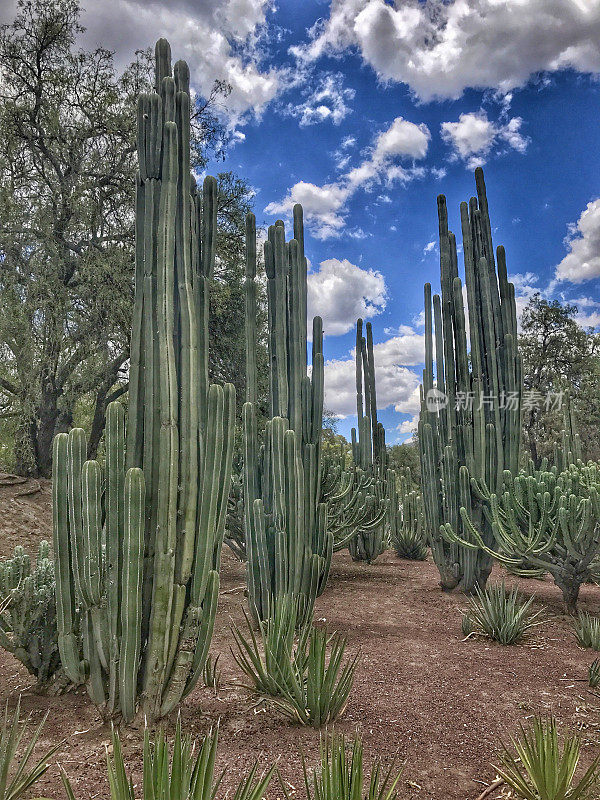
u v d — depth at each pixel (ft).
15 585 12.44
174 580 10.55
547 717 11.28
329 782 6.27
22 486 36.83
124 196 43.06
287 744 9.86
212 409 10.90
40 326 38.50
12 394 41.86
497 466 22.80
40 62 43.24
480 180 24.48
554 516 19.70
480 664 14.60
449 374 24.04
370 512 28.81
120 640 10.41
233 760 9.23
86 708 11.45
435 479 24.02
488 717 11.26
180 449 10.71
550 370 95.04
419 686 12.93
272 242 19.02
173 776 5.77
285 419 17.42
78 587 10.41
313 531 18.84
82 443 10.36
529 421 86.02
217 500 11.00
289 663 11.18
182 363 10.98
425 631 17.90
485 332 23.58
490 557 23.35
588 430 84.02
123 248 41.32
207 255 12.73
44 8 42.93
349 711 11.41
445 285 24.44
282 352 18.40
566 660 15.02
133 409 11.02
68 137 41.22
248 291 18.99
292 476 16.40
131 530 9.90
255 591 17.20
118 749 5.95
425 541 34.40
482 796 8.32
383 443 33.47
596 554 19.57
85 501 10.20
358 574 28.50
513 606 17.46
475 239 24.40
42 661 12.07
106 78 44.42
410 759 9.47
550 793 7.73
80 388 39.34
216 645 15.97
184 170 11.80
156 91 12.22
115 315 39.09
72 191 39.91
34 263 37.91
